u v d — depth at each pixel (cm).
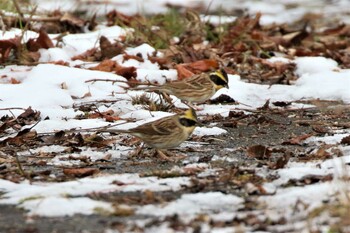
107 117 1430
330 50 2100
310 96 1669
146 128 1211
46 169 1130
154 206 934
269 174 1074
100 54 1847
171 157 1199
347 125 1422
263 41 2084
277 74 1862
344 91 1677
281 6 2705
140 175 1079
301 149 1252
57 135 1304
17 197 972
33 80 1630
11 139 1286
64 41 1897
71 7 2222
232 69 1875
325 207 891
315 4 2736
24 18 1958
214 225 861
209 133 1369
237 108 1556
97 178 1069
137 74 1717
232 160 1174
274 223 867
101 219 892
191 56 1897
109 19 2181
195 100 1597
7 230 861
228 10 2606
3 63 1767
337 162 1105
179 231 843
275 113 1538
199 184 1020
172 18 2169
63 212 915
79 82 1633
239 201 952
